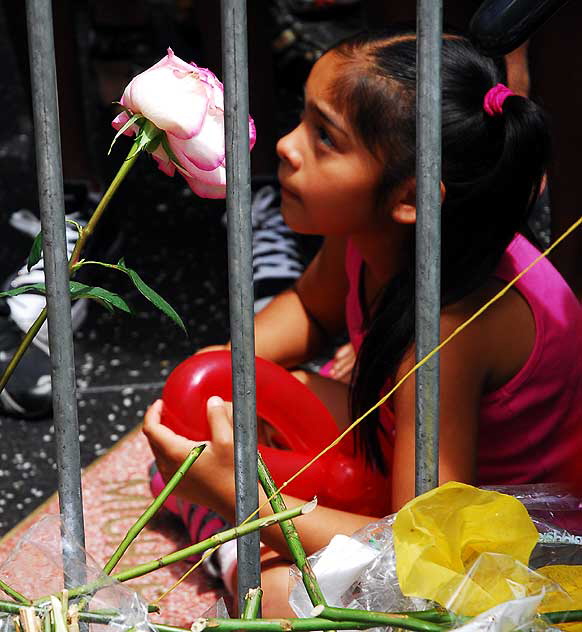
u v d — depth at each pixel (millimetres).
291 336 1572
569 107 1717
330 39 3037
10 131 2994
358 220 1259
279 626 669
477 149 1173
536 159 1173
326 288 1559
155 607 711
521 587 664
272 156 2436
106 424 1845
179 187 2721
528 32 852
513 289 1215
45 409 1853
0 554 1496
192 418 1210
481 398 1204
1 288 2201
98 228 2285
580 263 1771
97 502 1587
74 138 2373
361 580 756
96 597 674
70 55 2326
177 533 1513
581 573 733
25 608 637
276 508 772
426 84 736
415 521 684
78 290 762
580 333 1267
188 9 3209
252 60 2350
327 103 1208
